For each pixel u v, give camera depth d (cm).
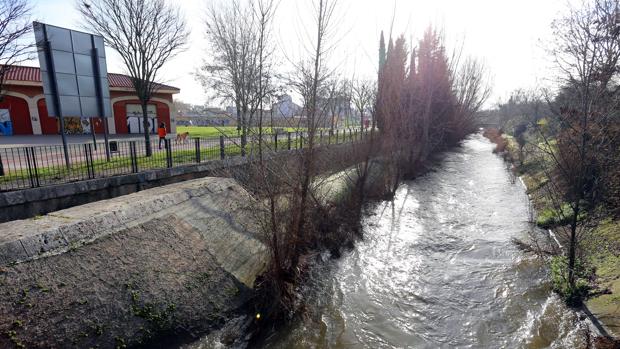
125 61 1243
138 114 2744
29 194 642
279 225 646
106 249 529
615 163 659
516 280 751
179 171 956
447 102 2453
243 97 1087
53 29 880
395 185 1462
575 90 674
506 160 2416
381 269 826
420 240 1005
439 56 2339
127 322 481
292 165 668
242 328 574
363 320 624
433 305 672
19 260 436
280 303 605
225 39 1552
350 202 1102
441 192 1573
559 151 686
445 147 2900
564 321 587
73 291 459
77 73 941
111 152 1105
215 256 665
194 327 537
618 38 548
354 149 1266
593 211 821
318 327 600
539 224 1042
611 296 589
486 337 573
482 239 996
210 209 785
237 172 779
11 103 2272
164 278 556
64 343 420
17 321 399
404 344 561
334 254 867
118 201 668
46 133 2406
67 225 507
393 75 1502
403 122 1672
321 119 720
